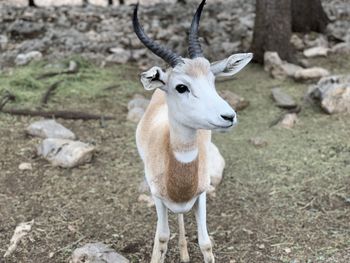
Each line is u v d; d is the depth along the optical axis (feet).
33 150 16.39
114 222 13.00
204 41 26.03
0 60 23.94
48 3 36.24
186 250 11.55
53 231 12.71
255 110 18.80
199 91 8.66
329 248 11.81
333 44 26.08
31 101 19.70
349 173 14.64
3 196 14.14
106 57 24.59
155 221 12.99
